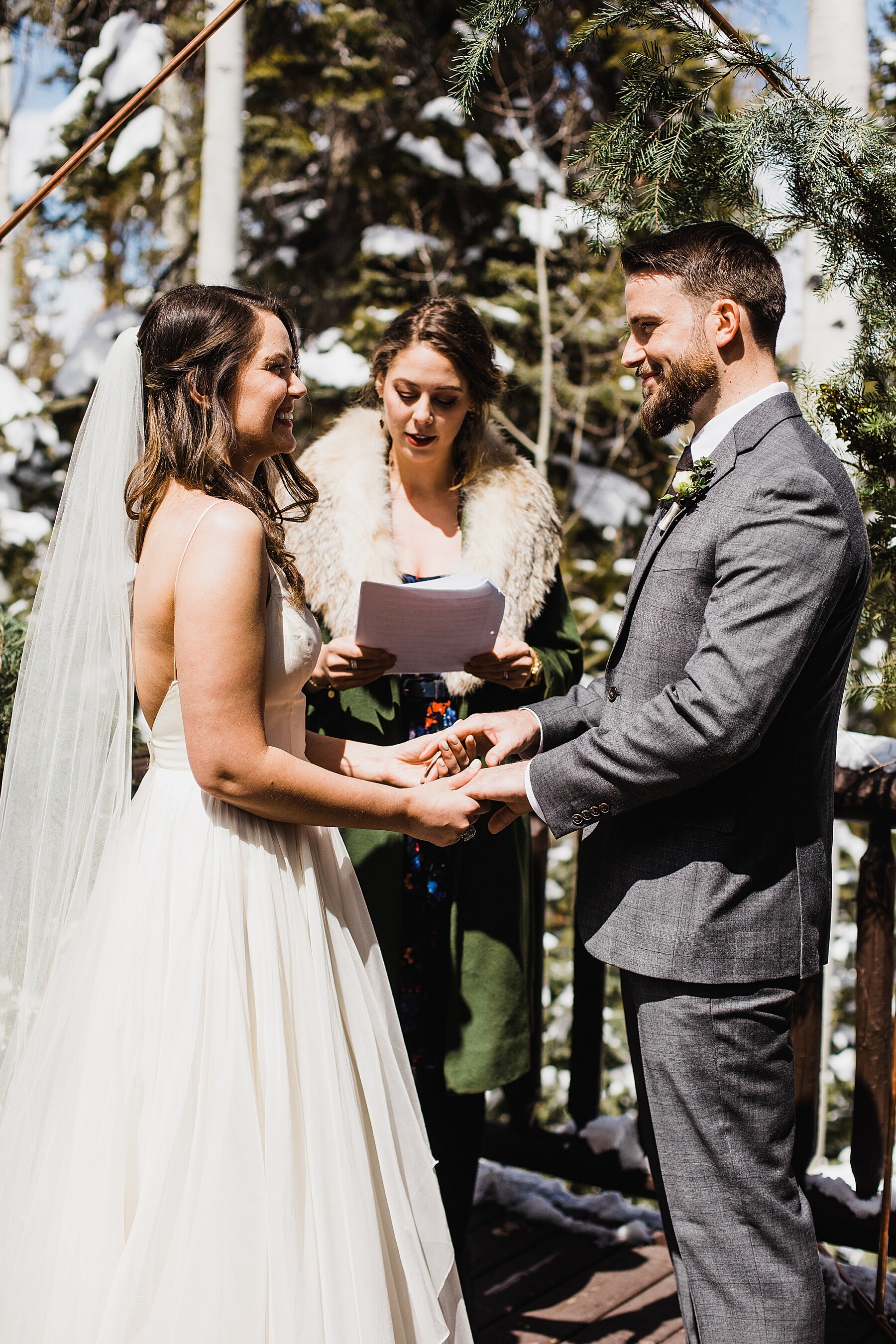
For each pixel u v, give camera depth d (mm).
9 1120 1622
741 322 1644
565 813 1669
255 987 1557
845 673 1688
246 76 7875
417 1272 1586
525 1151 2742
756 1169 1615
